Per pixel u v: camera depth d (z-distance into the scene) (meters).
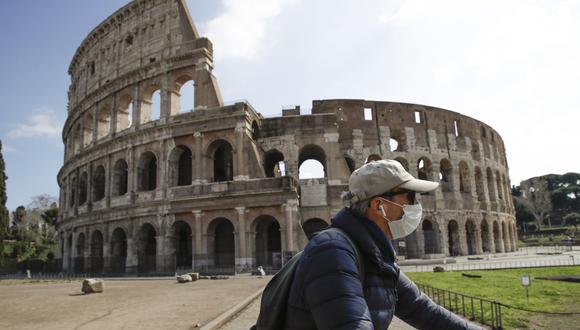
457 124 79.25
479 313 19.36
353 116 70.50
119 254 62.22
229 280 40.81
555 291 25.73
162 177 57.97
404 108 73.12
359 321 2.88
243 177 53.59
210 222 53.81
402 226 4.04
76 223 69.00
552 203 151.12
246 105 55.97
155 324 16.81
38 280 53.19
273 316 3.58
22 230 122.19
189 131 57.44
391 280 3.67
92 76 76.12
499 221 81.94
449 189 74.19
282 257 49.53
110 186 63.78
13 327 17.41
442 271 41.22
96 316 19.53
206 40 60.66
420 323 4.08
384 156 69.62
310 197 57.44
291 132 60.25
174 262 55.50
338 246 3.30
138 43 66.75
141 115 63.12
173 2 64.75
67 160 76.75
